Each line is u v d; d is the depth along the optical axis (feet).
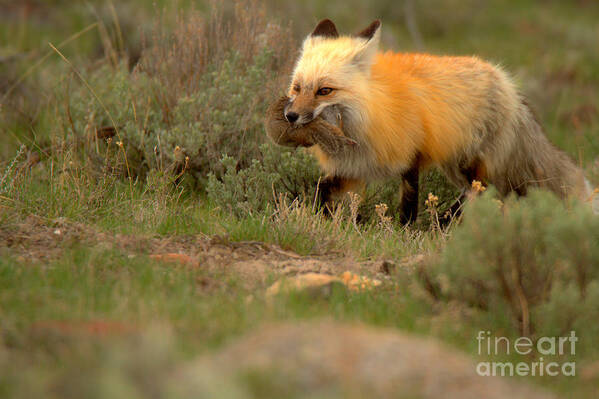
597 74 91.71
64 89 47.16
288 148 39.81
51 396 13.92
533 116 42.37
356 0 109.91
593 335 21.88
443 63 39.40
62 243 27.84
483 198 24.08
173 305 21.30
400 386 14.20
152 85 44.91
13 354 16.93
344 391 13.70
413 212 38.99
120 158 40.70
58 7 98.53
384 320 22.41
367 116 35.68
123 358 13.28
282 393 13.70
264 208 37.06
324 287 24.08
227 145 41.86
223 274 26.35
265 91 43.29
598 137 64.75
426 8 112.78
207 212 37.06
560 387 19.30
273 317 20.89
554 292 21.71
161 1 79.92
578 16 134.92
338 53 35.76
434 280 25.04
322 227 33.22
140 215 32.73
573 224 22.24
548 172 41.91
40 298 21.27
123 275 24.57
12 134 44.37
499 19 121.60
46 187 35.99
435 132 37.91
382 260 30.12
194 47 46.29
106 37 51.98
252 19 49.03
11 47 69.77
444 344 20.88
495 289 23.50
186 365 14.23
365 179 38.29
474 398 14.29
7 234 28.19
